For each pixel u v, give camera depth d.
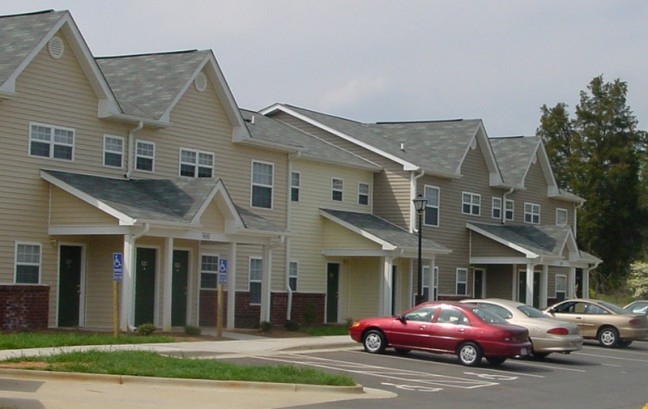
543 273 47.19
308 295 38.81
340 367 23.53
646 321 34.62
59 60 29.12
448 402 18.52
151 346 24.59
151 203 29.58
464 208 46.44
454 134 47.22
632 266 64.31
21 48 28.08
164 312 29.36
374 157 43.41
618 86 73.44
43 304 28.33
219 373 19.02
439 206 44.50
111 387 17.80
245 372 19.31
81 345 23.91
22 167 28.09
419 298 35.81
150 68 34.25
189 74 33.19
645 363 29.19
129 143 31.34
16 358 19.98
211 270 34.28
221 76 34.25
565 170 75.00
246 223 32.41
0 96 27.05
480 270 48.31
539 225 50.12
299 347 27.42
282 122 44.69
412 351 28.08
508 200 49.97
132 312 28.19
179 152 33.03
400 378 22.06
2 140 27.48
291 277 38.78
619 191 71.81
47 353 21.41
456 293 45.84
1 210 27.50
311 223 39.97
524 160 51.56
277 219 37.41
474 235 46.69
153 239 31.44
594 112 73.38
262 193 36.69
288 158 38.00
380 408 17.06
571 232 48.94
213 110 34.47
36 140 28.50
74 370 18.81
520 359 28.44
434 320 26.02
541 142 52.69
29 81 28.22
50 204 28.91
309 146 40.25
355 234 39.88
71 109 29.50
